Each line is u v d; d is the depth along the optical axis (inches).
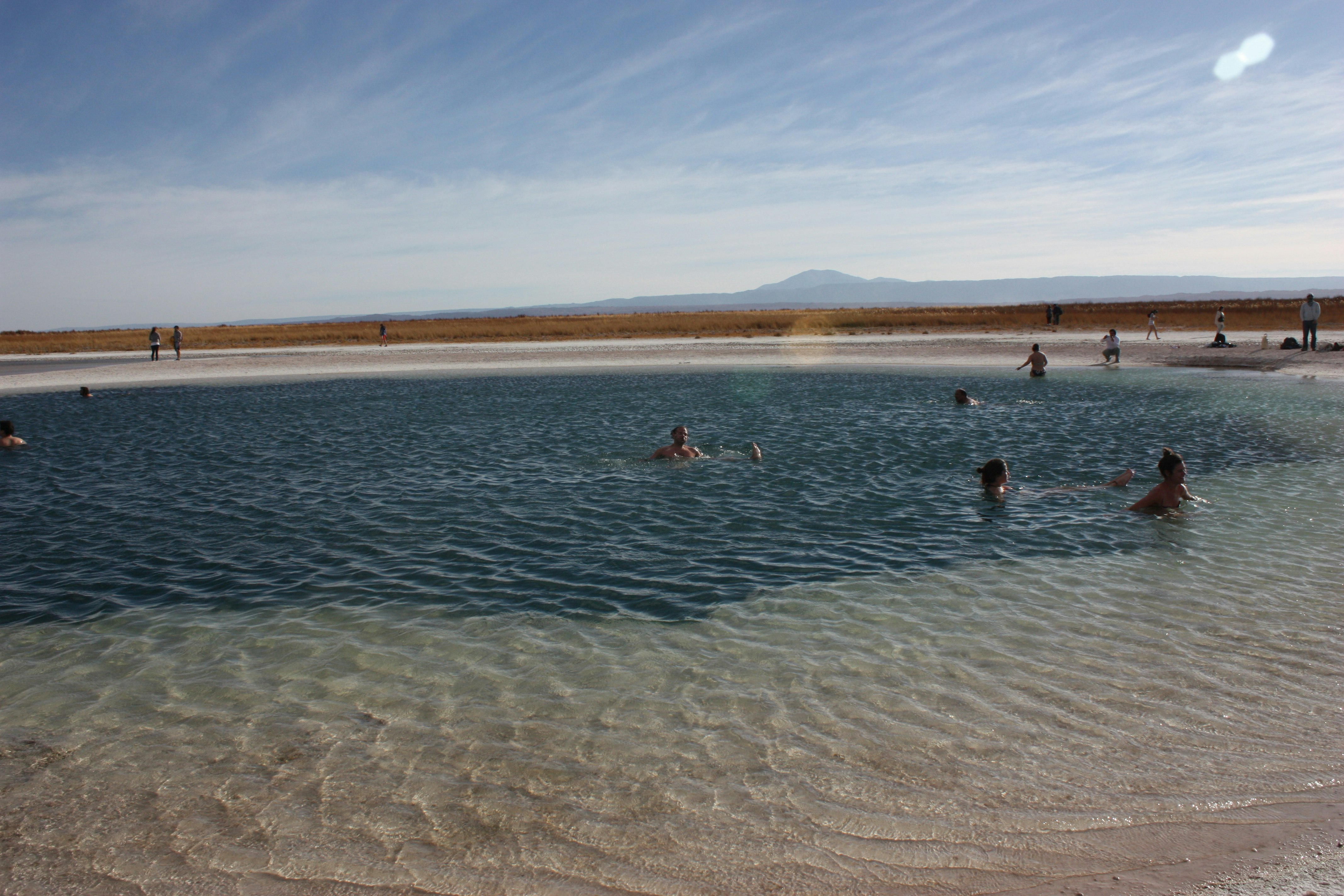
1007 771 196.1
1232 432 727.7
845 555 382.9
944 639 280.8
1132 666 254.7
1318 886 148.9
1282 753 202.1
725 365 1672.0
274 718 231.8
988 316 3048.7
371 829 177.9
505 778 197.9
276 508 496.7
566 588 343.6
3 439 750.5
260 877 162.9
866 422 837.8
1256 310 2827.3
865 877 157.8
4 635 300.2
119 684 256.5
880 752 206.7
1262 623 287.3
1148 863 159.2
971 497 494.9
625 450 690.2
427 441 757.3
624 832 175.2
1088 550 380.8
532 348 2156.7
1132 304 3865.7
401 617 312.7
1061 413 876.0
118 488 564.7
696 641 284.8
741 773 198.2
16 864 168.1
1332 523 415.5
